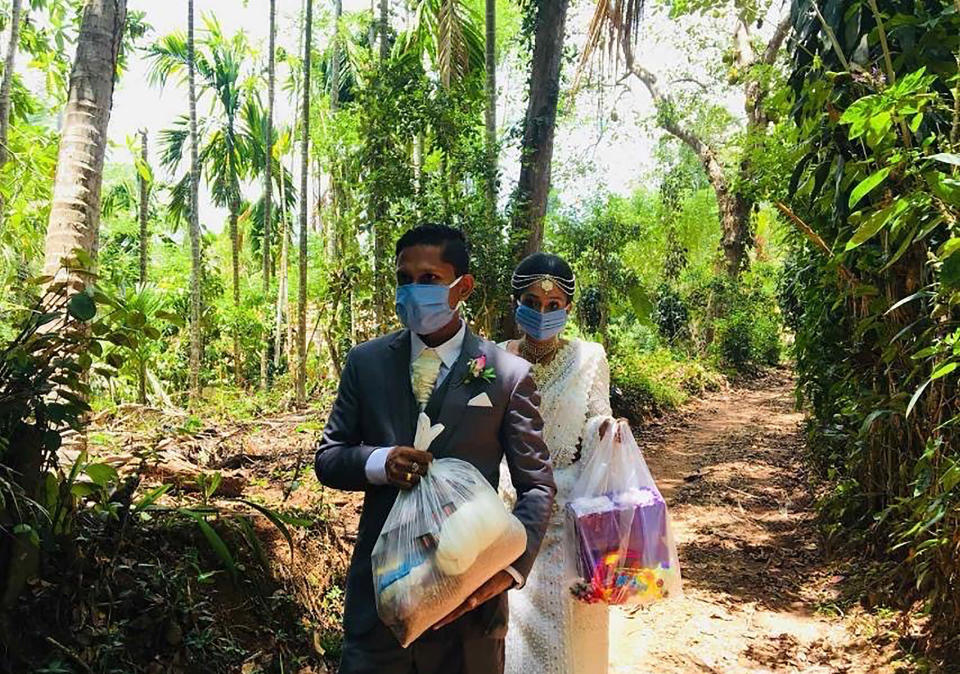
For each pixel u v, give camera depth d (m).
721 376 21.38
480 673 2.25
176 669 3.24
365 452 2.23
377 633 2.21
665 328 24.53
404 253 2.37
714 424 14.23
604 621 3.10
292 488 4.96
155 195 24.50
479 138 11.09
